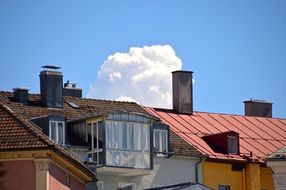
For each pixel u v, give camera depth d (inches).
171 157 3211.1
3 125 2527.1
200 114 3545.8
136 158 3105.3
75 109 3184.1
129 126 3102.9
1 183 2465.6
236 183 3353.8
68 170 2591.0
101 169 3036.4
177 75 3518.7
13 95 3122.5
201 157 3265.3
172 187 2723.9
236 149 3385.8
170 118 3444.9
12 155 2463.1
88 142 3043.8
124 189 3100.4
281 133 3627.0
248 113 3786.9
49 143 2463.1
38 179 2452.0
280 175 2957.7
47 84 3137.3
